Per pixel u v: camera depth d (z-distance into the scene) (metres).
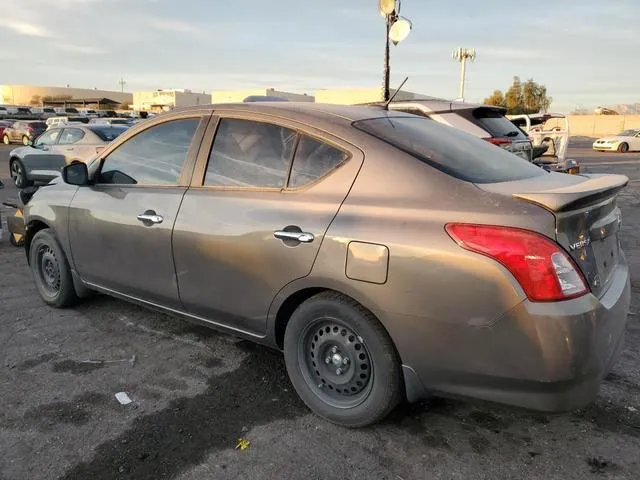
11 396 3.27
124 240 3.81
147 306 3.92
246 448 2.78
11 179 14.90
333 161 2.95
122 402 3.22
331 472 2.60
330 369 2.97
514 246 2.34
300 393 3.09
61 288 4.55
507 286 2.34
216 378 3.53
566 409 2.41
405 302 2.55
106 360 3.77
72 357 3.81
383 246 2.59
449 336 2.48
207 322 3.52
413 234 2.54
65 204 4.31
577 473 2.60
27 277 5.66
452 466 2.65
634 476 2.58
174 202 3.51
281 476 2.57
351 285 2.69
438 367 2.56
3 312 4.63
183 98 74.88
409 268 2.53
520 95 65.69
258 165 3.22
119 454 2.73
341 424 2.94
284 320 3.16
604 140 32.16
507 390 2.44
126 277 3.88
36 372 3.58
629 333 4.22
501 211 2.42
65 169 4.06
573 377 2.36
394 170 2.77
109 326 4.36
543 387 2.37
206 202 3.34
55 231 4.44
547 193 2.43
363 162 2.86
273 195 3.08
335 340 2.90
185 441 2.84
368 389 2.82
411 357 2.62
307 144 3.07
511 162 3.28
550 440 2.86
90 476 2.56
